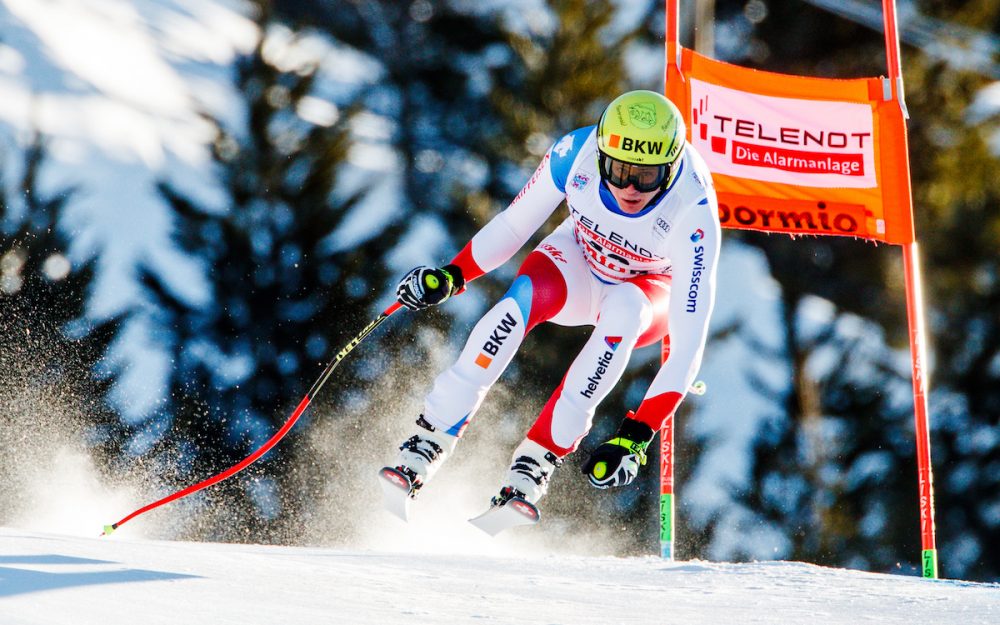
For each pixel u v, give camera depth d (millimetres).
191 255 50656
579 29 57344
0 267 45906
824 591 12656
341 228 53031
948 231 53750
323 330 49719
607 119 12367
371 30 74688
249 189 52562
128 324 47250
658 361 50062
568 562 15172
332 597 9492
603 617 9820
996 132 55219
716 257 12617
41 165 49250
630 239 12977
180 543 13344
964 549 52719
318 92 58969
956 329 54156
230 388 47406
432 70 70938
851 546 51469
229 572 10195
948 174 54094
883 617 10492
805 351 56219
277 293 50188
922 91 55000
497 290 50531
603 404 49125
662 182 12445
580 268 13578
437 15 72062
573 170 13180
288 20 65188
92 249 48062
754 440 53688
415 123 68500
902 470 53250
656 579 13617
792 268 59062
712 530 50344
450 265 13828
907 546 51875
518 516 12430
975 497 52688
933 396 54312
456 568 13352
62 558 9695
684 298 12367
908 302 20797
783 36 60250
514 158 57406
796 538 51438
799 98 20984
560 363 48844
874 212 20891
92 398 43406
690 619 10023
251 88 55312
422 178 64688
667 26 20781
